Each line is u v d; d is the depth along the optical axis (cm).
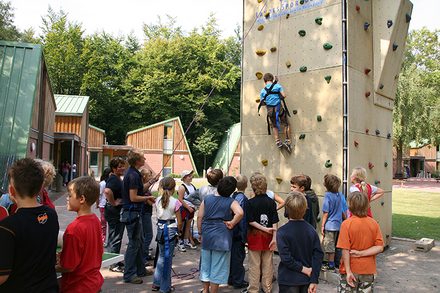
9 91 1197
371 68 768
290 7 767
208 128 5159
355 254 379
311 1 732
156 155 3956
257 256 505
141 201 552
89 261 282
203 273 474
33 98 1197
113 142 5328
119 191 607
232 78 5269
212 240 460
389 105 845
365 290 379
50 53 4775
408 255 755
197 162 5284
